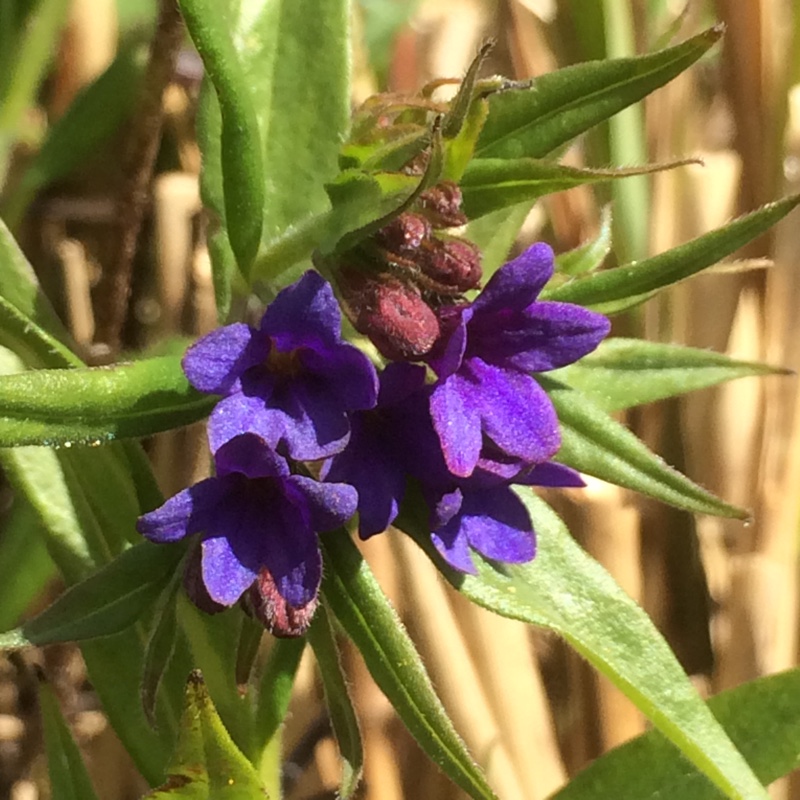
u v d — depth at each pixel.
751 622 0.19
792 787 0.19
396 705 0.13
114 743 0.20
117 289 0.19
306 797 0.20
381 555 0.19
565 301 0.14
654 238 0.20
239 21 0.15
